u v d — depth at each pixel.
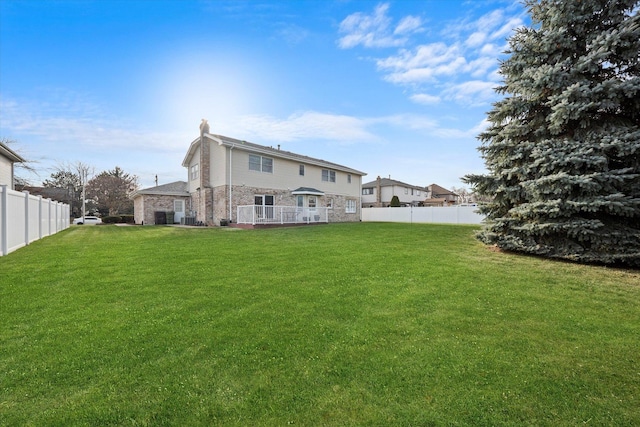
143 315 3.56
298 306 3.90
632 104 6.62
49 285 4.68
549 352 2.81
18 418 1.91
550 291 4.65
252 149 18.30
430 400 2.12
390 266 6.12
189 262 6.42
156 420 1.92
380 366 2.54
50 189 34.03
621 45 6.31
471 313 3.72
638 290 4.74
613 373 2.48
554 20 6.93
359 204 27.95
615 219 6.68
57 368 2.45
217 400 2.10
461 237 10.82
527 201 7.55
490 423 1.92
